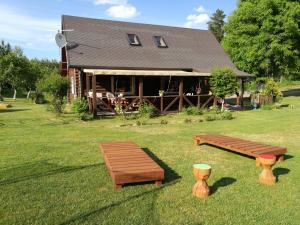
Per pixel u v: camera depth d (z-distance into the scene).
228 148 7.81
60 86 15.70
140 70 18.62
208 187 5.29
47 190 5.42
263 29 28.53
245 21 30.05
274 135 10.96
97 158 7.54
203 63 21.83
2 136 10.34
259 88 31.11
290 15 26.91
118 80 19.64
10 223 4.26
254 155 7.07
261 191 5.50
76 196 5.16
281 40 28.23
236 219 4.44
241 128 12.42
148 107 16.14
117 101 16.84
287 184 5.86
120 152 6.88
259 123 13.78
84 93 18.47
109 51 19.30
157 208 4.75
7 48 30.50
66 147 8.73
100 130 11.77
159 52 21.27
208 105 20.69
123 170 5.57
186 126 12.92
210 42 25.12
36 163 7.07
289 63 29.50
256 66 30.20
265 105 20.48
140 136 10.56
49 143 9.26
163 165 7.05
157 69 19.23
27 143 9.23
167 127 12.63
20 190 5.41
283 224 4.32
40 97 24.77
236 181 6.00
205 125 13.21
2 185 5.64
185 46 23.19
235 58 30.81
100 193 5.30
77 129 11.95
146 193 5.32
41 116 15.86
